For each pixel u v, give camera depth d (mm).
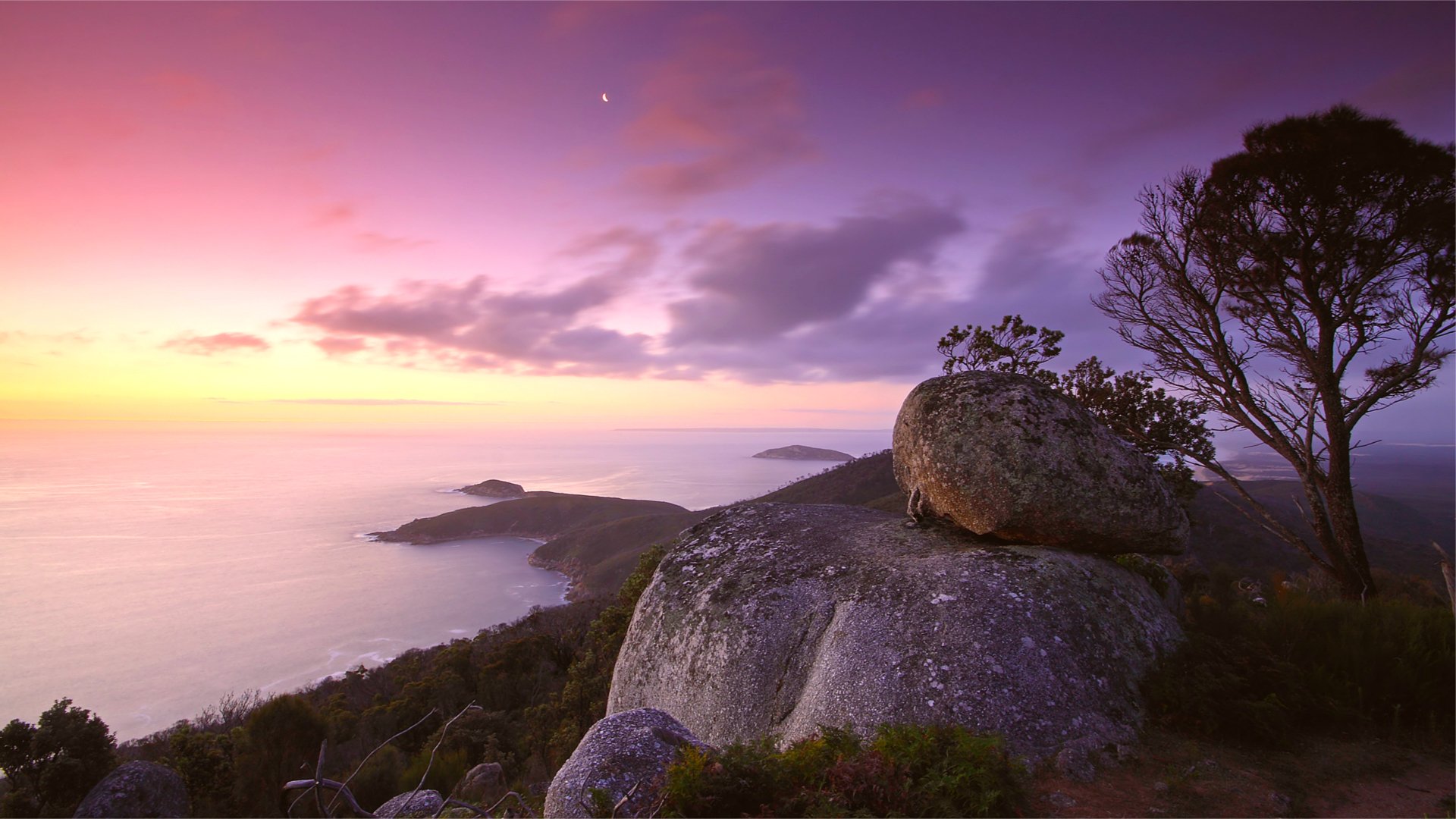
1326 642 8922
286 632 154750
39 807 16703
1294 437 17703
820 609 9531
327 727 19422
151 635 154125
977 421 9953
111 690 118562
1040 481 9398
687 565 11461
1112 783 6676
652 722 6234
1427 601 17500
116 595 192625
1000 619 8406
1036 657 8039
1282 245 16828
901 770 5875
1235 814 6094
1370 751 7336
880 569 9781
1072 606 8664
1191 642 8789
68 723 17688
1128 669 8266
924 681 7934
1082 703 7715
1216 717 7527
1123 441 9984
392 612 168750
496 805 5184
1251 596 16922
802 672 9062
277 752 17984
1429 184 15570
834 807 5191
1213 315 18531
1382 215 16328
